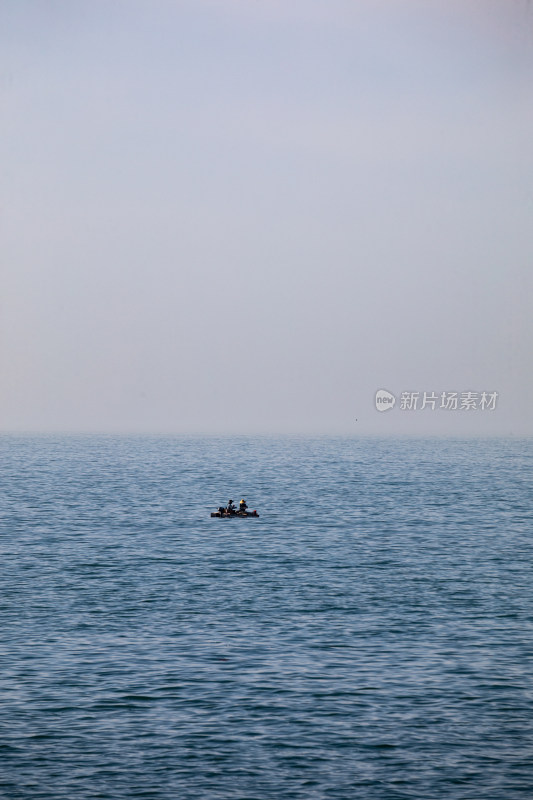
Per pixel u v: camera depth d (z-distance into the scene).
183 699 172.25
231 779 142.75
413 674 186.88
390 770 145.75
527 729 160.25
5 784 140.62
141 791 139.12
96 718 163.38
